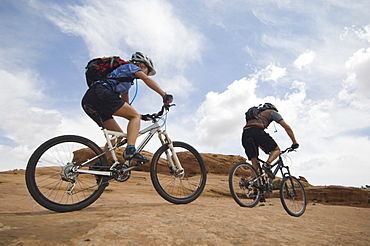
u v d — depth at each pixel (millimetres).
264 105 4785
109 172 3064
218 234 1875
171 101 3377
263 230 2133
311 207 5652
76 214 2330
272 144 4484
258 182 4422
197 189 3729
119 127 3459
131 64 3230
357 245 1918
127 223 1918
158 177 3762
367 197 12047
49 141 2848
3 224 1824
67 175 2854
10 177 8320
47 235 1592
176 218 2207
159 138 3643
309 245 1813
